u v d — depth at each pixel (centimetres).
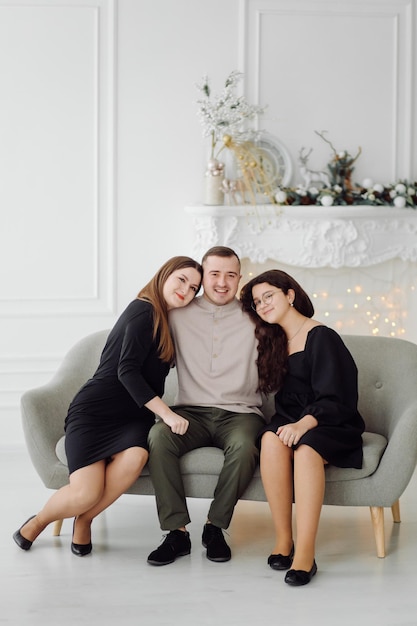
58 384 368
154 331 338
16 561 328
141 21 490
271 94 500
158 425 333
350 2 501
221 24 495
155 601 294
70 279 496
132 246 500
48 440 345
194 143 498
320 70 502
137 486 334
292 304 351
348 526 372
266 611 287
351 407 334
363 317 520
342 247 496
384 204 495
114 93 490
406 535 360
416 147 514
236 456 324
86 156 492
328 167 504
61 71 487
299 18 499
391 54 508
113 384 339
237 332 351
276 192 489
